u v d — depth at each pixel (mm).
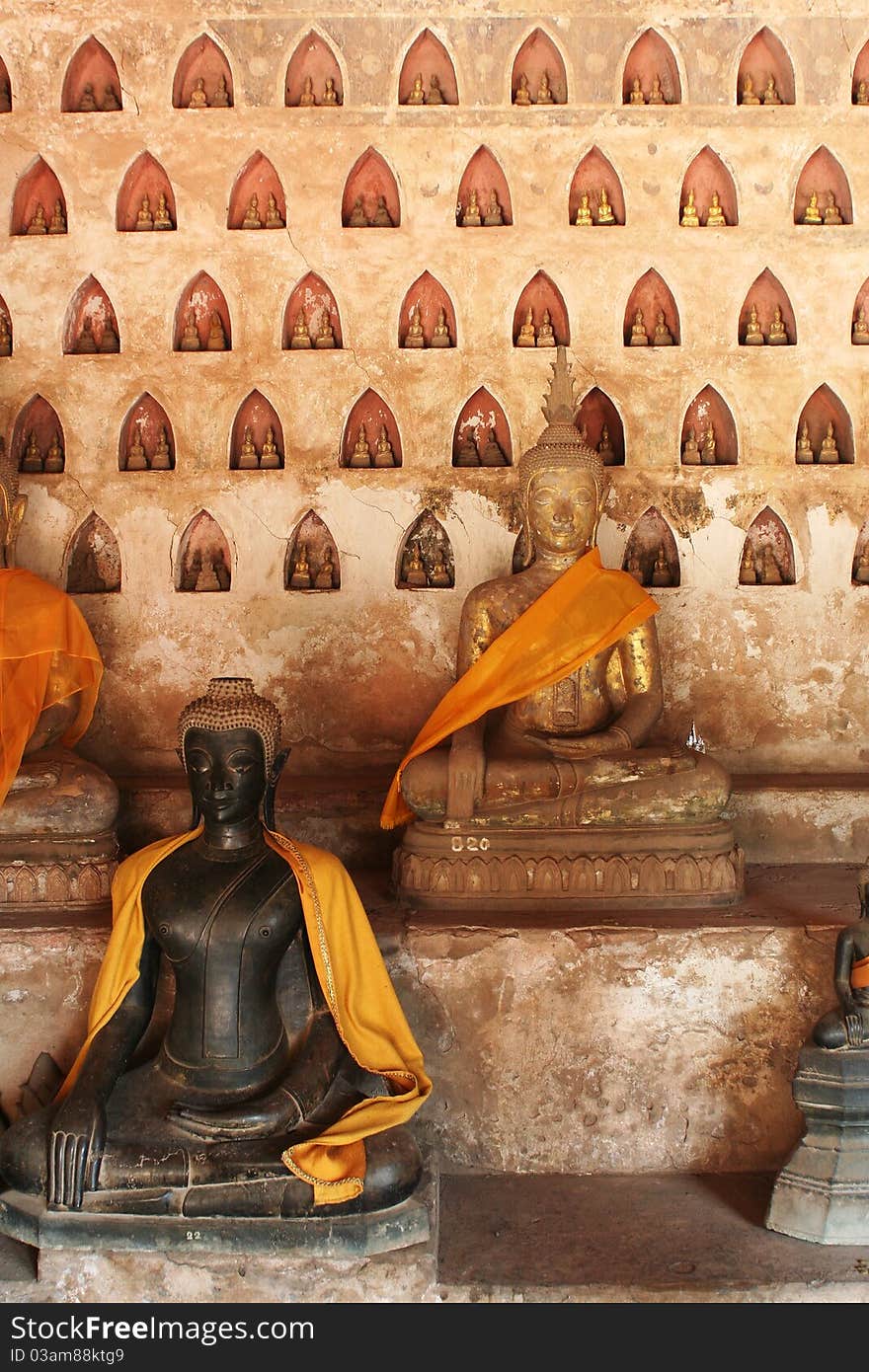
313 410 6613
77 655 5789
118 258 6582
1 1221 4555
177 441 6602
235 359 6602
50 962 5215
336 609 6613
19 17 6512
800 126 6562
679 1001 5176
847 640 6605
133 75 6555
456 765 5461
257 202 6641
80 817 5480
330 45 6539
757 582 6637
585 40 6543
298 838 6172
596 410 6660
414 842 5516
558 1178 5172
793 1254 4602
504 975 5180
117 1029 4777
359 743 6621
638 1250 4625
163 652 6605
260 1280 4438
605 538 6598
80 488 6602
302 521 6648
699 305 6609
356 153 6570
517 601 5977
